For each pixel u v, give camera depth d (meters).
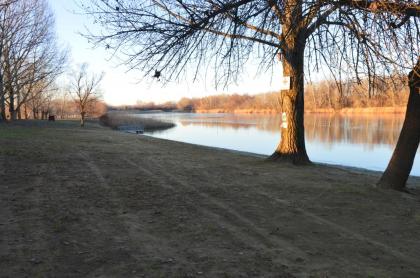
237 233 5.87
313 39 7.26
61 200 7.37
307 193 8.56
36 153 13.57
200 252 5.10
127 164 12.17
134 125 57.97
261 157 14.81
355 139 32.53
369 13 6.30
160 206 7.21
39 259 4.70
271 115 103.31
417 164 20.09
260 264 4.77
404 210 7.45
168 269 4.55
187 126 60.75
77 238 5.45
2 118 41.84
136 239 5.50
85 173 10.22
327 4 6.35
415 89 9.09
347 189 9.02
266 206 7.42
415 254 5.29
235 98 147.62
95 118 81.56
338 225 6.42
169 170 11.18
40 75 45.75
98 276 4.32
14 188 8.16
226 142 32.19
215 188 8.82
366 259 5.07
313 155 23.48
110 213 6.68
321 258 5.04
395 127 44.12
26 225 5.89
